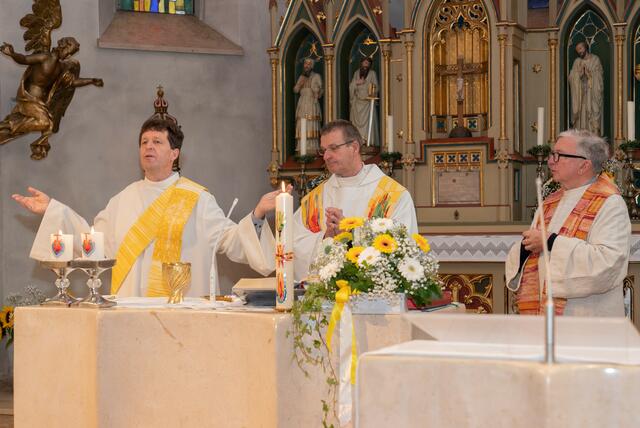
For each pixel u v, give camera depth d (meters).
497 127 7.36
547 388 1.88
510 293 6.74
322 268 3.12
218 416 3.12
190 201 4.56
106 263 3.50
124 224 4.62
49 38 7.61
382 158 7.43
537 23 7.70
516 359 2.02
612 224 3.98
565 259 3.91
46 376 3.50
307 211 4.72
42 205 4.25
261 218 4.05
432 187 7.52
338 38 7.91
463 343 2.18
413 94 7.61
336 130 4.55
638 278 6.44
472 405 2.00
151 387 3.24
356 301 3.14
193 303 3.53
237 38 8.85
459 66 7.46
